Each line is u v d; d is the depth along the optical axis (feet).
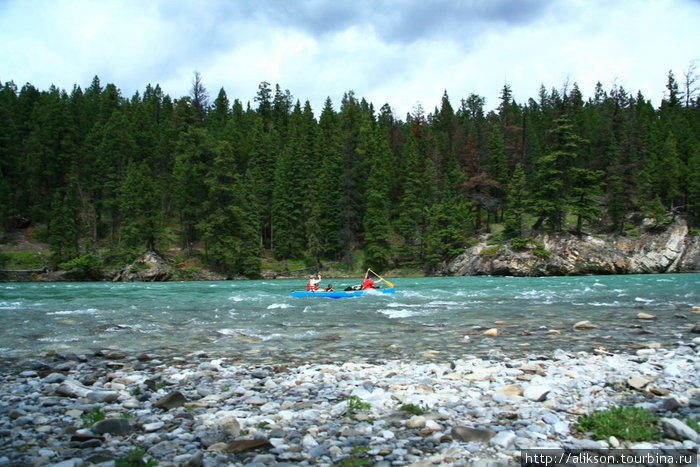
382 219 201.16
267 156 235.61
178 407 18.39
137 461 12.37
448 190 200.03
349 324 45.60
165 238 204.95
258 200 214.07
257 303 67.67
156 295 83.35
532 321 45.70
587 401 18.21
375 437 14.66
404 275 196.95
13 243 185.26
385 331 41.06
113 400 19.54
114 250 180.96
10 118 213.66
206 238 182.29
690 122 268.21
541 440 14.10
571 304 60.44
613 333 37.45
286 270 195.93
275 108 344.08
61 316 51.88
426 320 47.91
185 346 34.45
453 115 299.38
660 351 29.09
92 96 324.19
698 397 18.10
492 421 16.07
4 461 12.29
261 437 14.42
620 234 182.29
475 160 234.58
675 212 194.70
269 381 22.65
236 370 26.02
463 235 198.08
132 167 197.47
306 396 20.16
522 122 254.27
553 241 171.32
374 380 23.02
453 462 12.34
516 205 182.91
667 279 115.55
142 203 182.19
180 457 12.77
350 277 193.26
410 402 18.67
